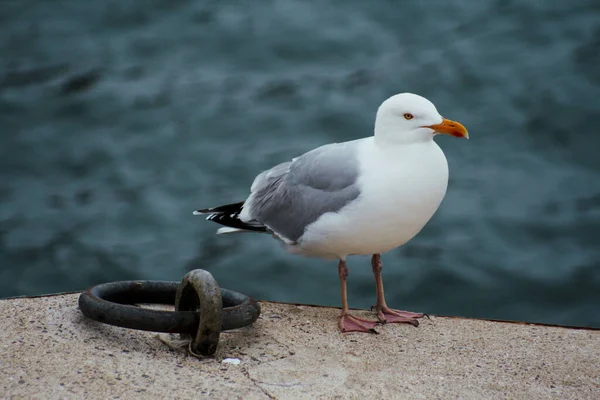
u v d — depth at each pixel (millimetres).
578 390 5703
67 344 5949
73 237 16078
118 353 5879
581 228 15734
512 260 14875
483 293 14008
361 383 5711
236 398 5328
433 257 14961
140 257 15297
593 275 14398
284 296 13852
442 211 16406
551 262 14820
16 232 16281
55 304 6816
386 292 14016
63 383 5328
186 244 15750
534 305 13672
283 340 6492
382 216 6715
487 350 6469
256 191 7812
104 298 6562
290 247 7535
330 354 6246
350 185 6816
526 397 5574
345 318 7023
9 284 14570
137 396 5234
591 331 7008
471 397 5551
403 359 6219
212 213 8188
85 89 23531
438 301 13805
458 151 18906
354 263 14805
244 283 14398
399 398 5492
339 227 6887
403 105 6719
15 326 6234
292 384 5625
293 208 7258
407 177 6656
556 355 6371
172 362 5824
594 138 19250
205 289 5855
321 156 7195
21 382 5293
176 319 5891
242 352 6145
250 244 15680
